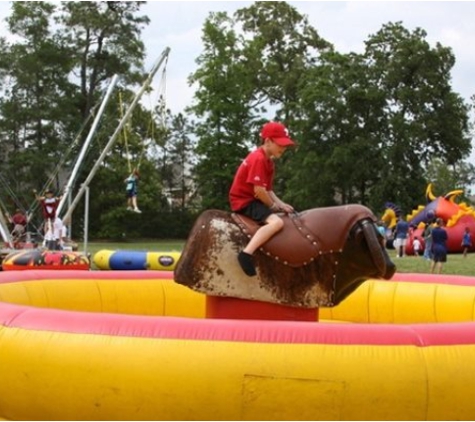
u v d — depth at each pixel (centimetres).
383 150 5188
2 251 1814
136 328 504
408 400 470
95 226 5594
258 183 656
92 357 495
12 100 5491
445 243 2042
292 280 659
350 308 947
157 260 1780
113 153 5384
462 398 477
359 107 5319
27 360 512
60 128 5569
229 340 486
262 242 655
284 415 470
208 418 474
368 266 666
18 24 5422
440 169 6862
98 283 913
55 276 902
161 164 6744
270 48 6131
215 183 5453
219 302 672
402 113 5312
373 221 661
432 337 495
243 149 5375
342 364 472
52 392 502
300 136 5359
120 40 5488
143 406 482
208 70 5212
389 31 5447
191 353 481
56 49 5444
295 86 5844
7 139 5566
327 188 5291
